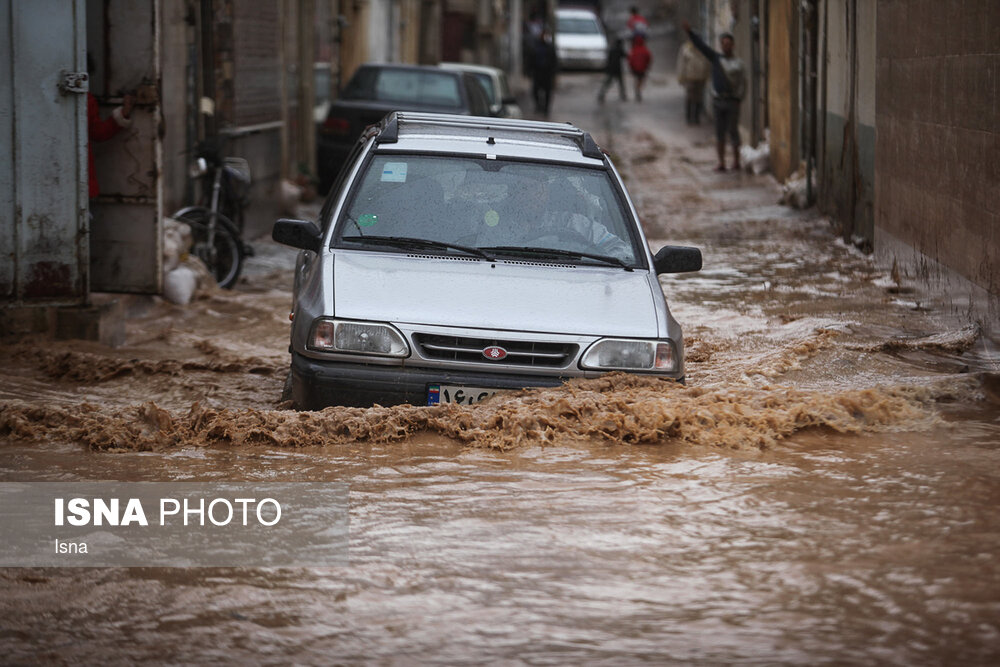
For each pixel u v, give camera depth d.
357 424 15.68
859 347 22.22
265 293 31.14
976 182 24.22
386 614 10.26
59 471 14.29
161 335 24.72
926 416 17.38
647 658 9.46
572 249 18.09
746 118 68.75
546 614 10.30
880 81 33.66
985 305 23.45
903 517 12.90
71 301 23.30
